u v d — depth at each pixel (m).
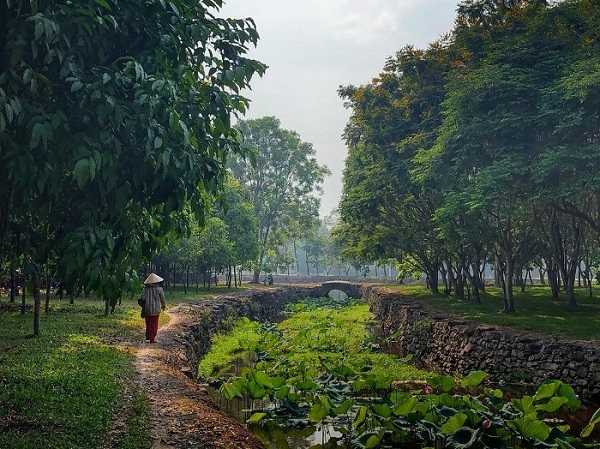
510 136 17.50
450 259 31.55
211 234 37.69
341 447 9.18
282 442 9.53
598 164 14.77
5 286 23.34
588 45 16.47
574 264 22.59
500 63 18.05
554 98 15.81
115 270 4.46
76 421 6.65
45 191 4.07
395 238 31.95
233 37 4.70
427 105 24.88
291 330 26.81
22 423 6.38
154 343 14.09
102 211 4.12
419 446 8.87
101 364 10.17
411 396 9.60
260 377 10.78
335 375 13.71
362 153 28.72
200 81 4.91
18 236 4.64
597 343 13.94
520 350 15.28
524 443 8.55
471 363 16.94
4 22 3.59
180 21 4.24
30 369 9.05
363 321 33.16
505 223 21.97
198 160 4.33
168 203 4.21
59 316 17.61
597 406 12.23
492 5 21.27
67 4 3.71
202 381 14.28
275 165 57.69
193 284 47.44
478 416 9.04
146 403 8.16
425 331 21.44
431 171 19.80
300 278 69.00
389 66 26.64
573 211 18.52
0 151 3.53
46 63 3.57
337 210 36.97
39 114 3.48
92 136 3.69
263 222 58.25
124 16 4.00
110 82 3.72
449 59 23.94
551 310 21.98
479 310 23.05
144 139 3.84
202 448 6.60
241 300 34.19
